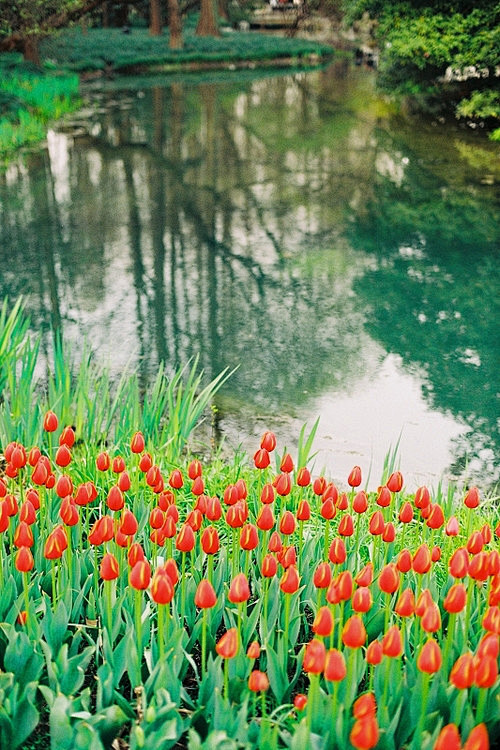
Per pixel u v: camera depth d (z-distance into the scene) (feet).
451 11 54.75
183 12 170.30
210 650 9.78
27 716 8.44
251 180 47.42
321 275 30.96
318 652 7.28
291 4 207.31
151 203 42.34
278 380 22.22
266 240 35.65
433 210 39.70
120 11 172.76
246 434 19.11
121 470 11.03
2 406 17.74
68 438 11.34
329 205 41.39
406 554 9.04
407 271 31.22
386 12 58.59
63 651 8.86
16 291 29.37
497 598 8.51
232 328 25.91
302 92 91.25
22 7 74.74
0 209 41.22
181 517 13.66
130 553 9.12
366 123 66.74
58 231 37.29
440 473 17.54
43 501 11.46
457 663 7.58
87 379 17.85
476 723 8.22
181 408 17.49
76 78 91.97
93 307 27.73
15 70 89.30
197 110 76.95
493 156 51.52
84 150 57.06
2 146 56.13
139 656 9.12
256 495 12.82
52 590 10.50
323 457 18.08
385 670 8.48
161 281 30.48
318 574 8.60
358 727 6.50
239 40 150.82
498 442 18.94
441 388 21.77
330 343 24.77
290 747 7.89
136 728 7.78
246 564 10.17
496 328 25.79
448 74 65.16
